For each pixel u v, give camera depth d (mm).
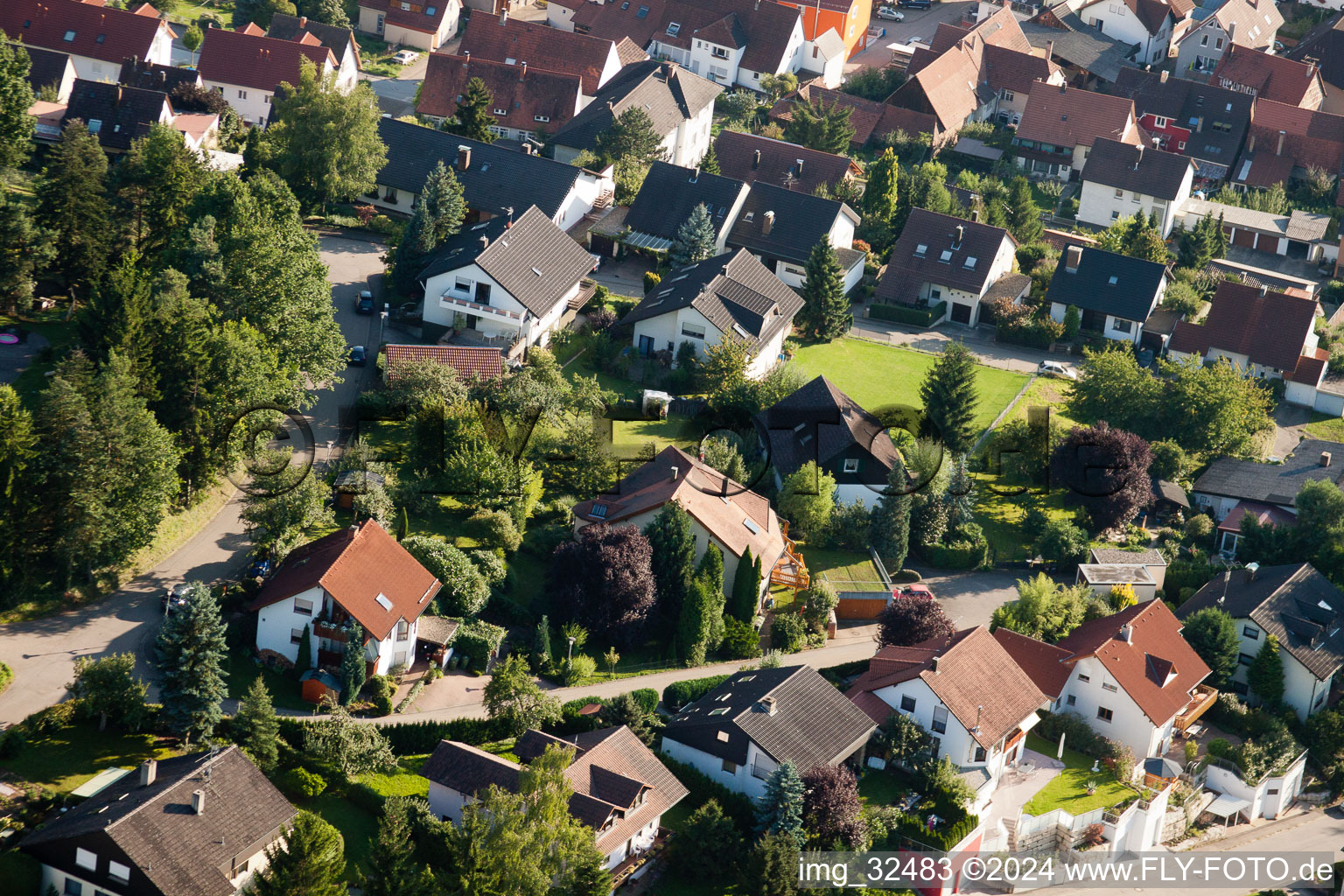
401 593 138625
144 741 124125
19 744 119562
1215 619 165125
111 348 146375
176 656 123125
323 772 124000
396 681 138125
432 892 109125
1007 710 143875
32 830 112938
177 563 145875
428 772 123000
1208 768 155250
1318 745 162375
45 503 135375
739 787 133875
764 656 153375
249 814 113375
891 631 155000
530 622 148750
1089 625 163625
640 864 124375
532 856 110188
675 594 154250
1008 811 141500
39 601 136625
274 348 163250
